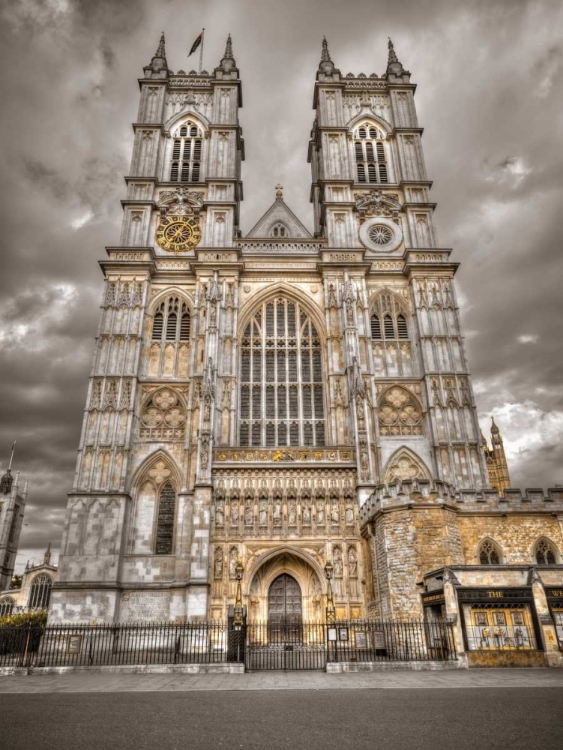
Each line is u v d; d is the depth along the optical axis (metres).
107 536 42.75
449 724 11.32
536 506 34.72
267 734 10.58
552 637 24.48
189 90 66.62
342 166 61.91
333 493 42.78
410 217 58.94
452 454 47.69
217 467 43.09
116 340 50.97
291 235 62.81
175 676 22.78
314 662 28.67
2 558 110.56
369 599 37.97
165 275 55.03
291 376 52.47
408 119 65.69
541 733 10.30
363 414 45.25
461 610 25.05
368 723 11.57
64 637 31.03
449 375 50.72
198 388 49.19
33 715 12.95
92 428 47.06
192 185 59.88
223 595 39.72
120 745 9.68
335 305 53.31
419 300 54.03
